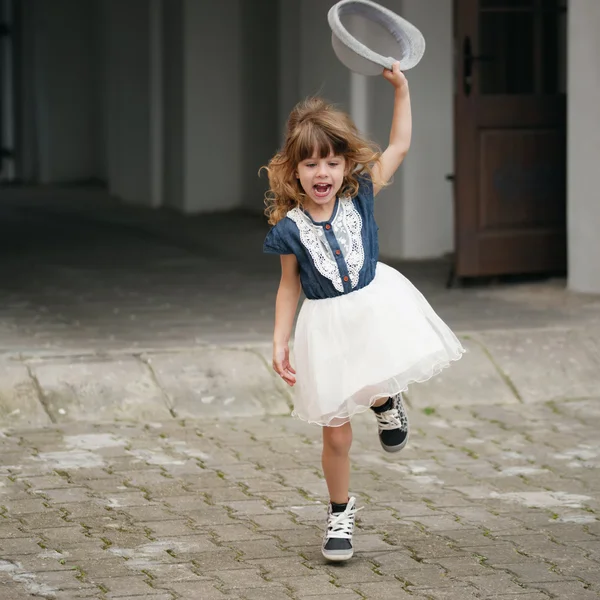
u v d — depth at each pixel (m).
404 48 6.45
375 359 5.77
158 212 21.33
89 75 27.75
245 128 20.70
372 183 6.19
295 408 6.10
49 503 6.95
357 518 6.74
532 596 5.60
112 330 10.78
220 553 6.18
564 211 13.02
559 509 6.92
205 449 8.12
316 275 5.94
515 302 11.99
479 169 12.71
